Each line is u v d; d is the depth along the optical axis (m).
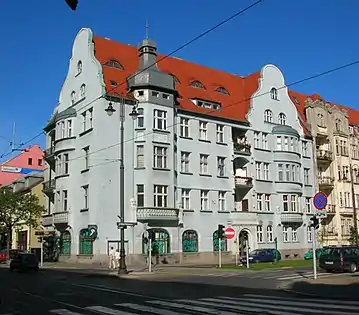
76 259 41.75
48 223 47.19
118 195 40.06
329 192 57.25
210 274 28.50
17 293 18.05
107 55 45.12
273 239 49.03
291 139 51.66
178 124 43.91
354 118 65.62
